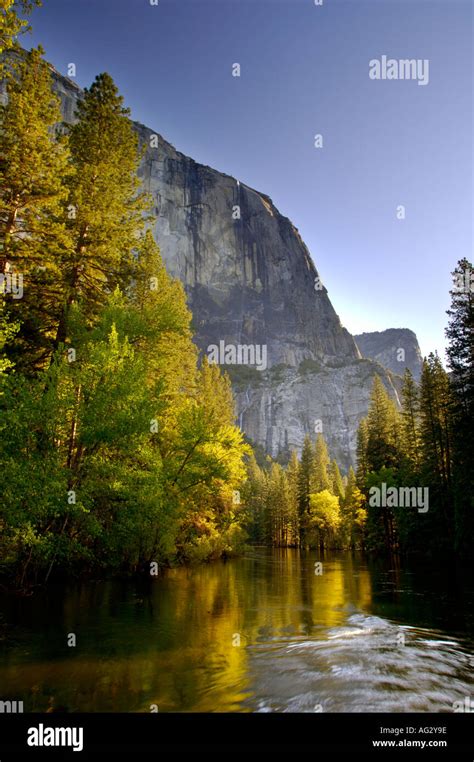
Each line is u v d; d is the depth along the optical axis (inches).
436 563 1393.9
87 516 664.4
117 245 999.6
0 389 581.9
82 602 594.2
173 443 987.3
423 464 1589.6
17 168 748.6
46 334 938.7
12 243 745.6
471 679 336.2
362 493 2347.4
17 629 448.8
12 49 727.1
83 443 679.1
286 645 421.7
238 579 979.3
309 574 1117.1
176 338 1019.3
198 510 1246.3
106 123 1064.2
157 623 494.9
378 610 603.8
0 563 600.1
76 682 314.0
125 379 698.8
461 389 1122.7
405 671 350.3
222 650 399.9
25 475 550.0
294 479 3880.4
